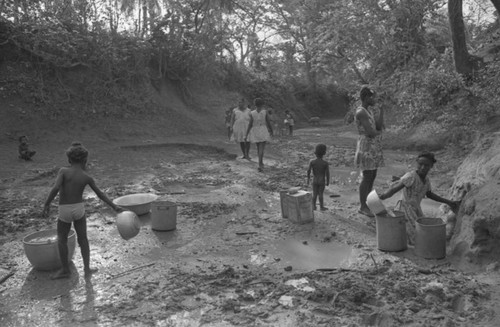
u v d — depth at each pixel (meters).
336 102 49.19
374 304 4.45
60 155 15.91
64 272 5.33
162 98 25.80
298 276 5.17
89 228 7.33
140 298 4.71
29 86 19.88
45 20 21.05
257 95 36.81
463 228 5.72
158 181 11.16
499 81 13.84
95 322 4.23
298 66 45.88
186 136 22.88
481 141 7.21
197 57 28.14
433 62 16.62
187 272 5.41
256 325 4.09
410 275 5.08
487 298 4.44
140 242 6.62
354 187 10.22
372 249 6.10
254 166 13.44
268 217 7.81
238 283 5.01
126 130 21.30
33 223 7.66
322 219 7.53
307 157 15.20
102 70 22.47
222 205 8.61
